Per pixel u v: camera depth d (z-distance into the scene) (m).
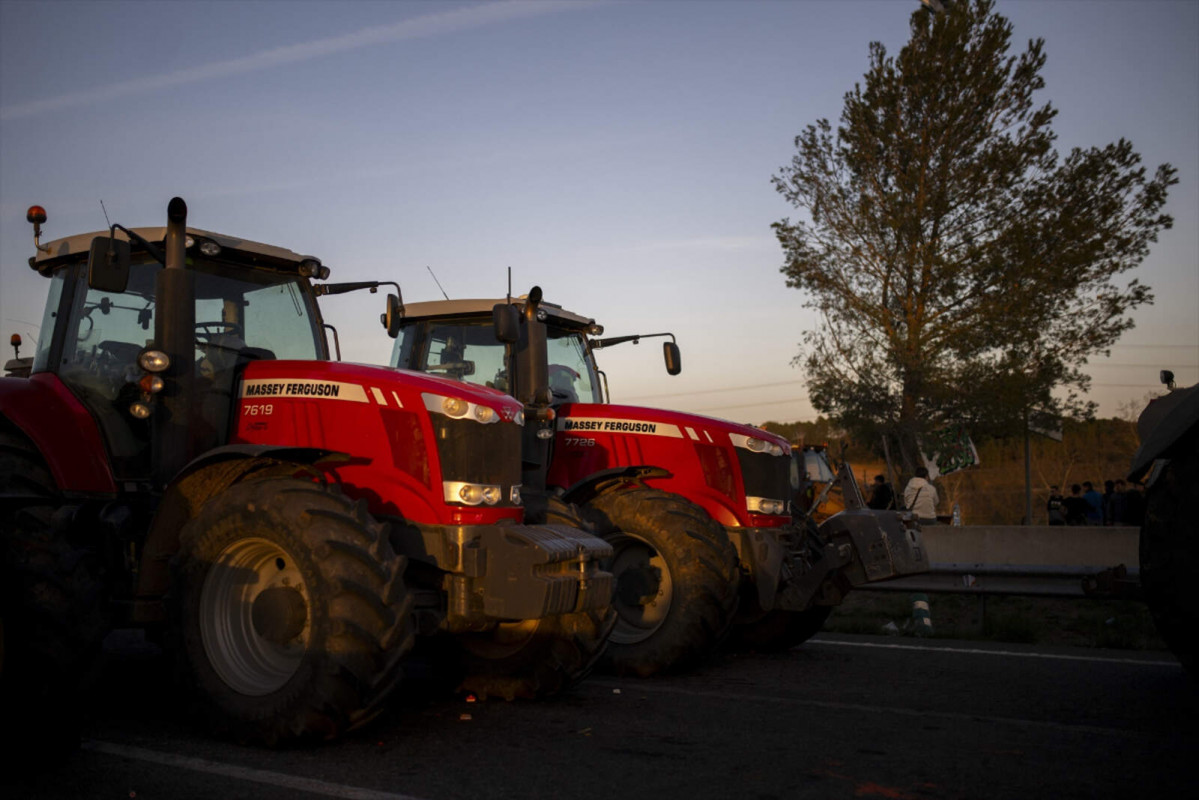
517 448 4.56
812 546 7.02
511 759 3.69
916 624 8.02
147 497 4.45
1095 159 22.45
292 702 3.64
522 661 4.74
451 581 4.19
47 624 3.47
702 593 5.62
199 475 4.13
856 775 3.55
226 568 3.94
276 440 4.48
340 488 4.19
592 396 7.04
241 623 3.95
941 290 22.75
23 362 5.55
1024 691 5.25
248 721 3.71
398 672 3.77
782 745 3.99
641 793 3.29
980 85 22.69
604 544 4.56
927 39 23.33
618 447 6.42
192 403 4.39
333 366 4.54
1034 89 22.80
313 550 3.69
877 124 23.59
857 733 4.22
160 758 3.59
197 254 4.74
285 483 3.88
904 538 6.26
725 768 3.62
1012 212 22.80
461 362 6.49
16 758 3.42
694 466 6.31
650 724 4.35
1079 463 35.41
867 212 23.53
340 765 3.54
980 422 22.91
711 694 5.11
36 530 3.70
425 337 6.63
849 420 23.86
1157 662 6.29
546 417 5.73
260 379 4.60
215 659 3.86
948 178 23.00
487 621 4.30
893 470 24.22
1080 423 23.44
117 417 4.52
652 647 5.66
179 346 4.25
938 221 23.41
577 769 3.57
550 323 6.87
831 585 6.23
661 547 5.75
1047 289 22.16
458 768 3.55
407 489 4.27
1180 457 4.06
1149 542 4.14
